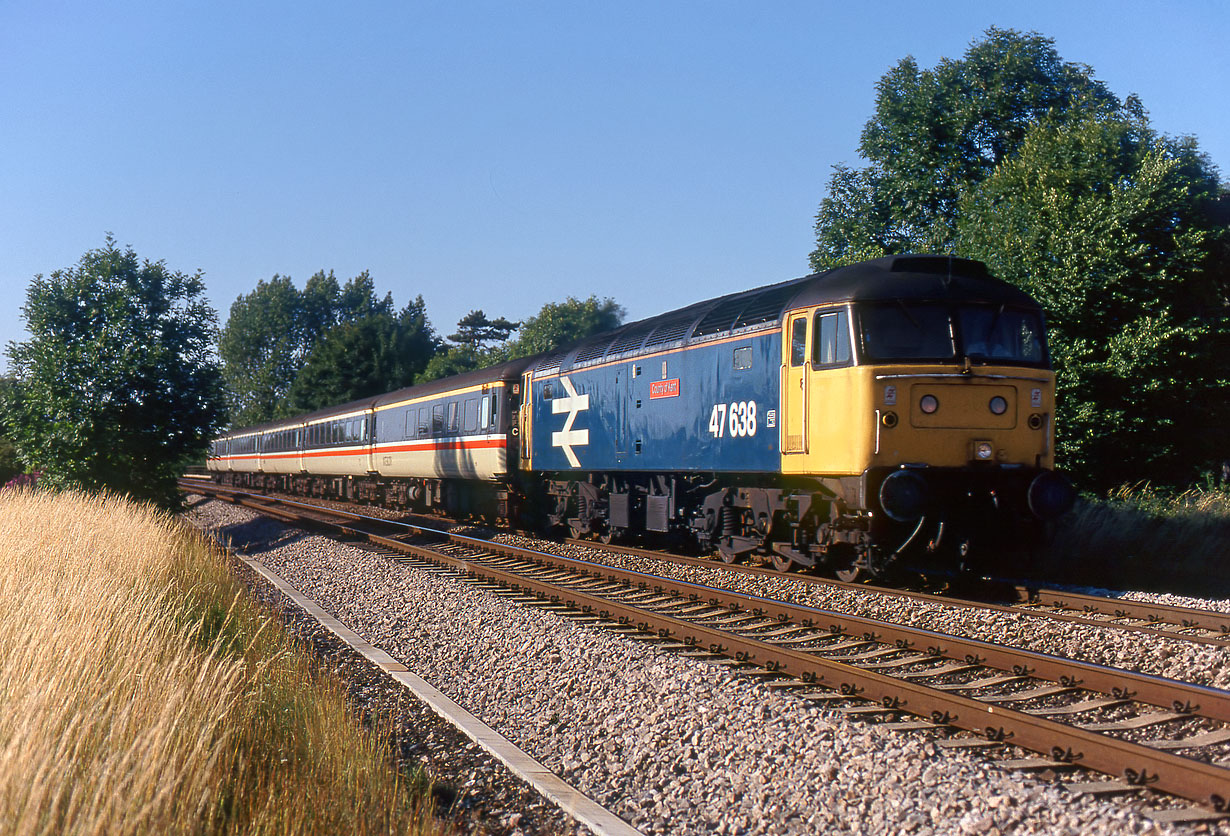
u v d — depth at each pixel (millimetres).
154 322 22016
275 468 44031
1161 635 8023
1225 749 5336
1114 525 14945
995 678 7184
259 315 95750
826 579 11672
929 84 31016
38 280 21312
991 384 10672
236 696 5477
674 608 10609
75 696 4531
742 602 10312
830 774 5098
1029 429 10820
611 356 16281
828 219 33156
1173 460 21328
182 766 4223
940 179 30938
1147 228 20406
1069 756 5145
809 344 11203
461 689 7785
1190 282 20547
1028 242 20547
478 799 5336
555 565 14367
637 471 15648
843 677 6891
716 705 6359
